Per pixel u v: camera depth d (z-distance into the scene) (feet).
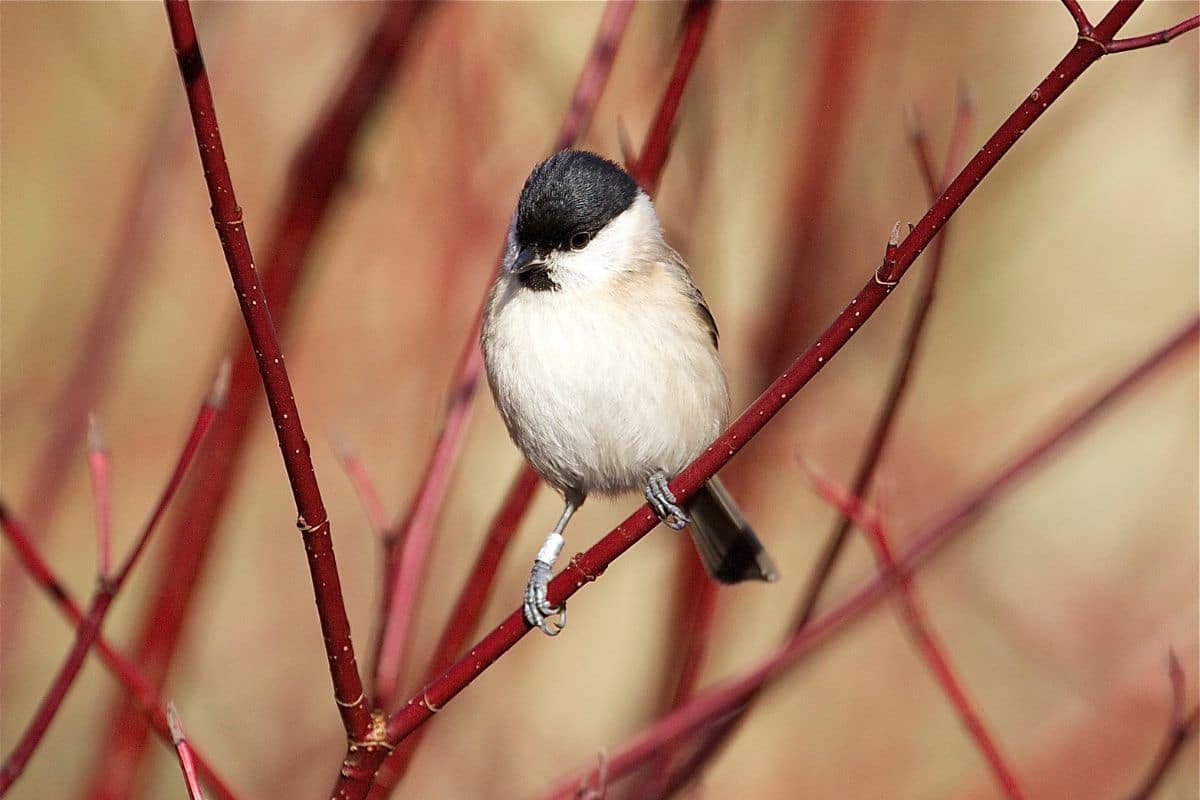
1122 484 35.53
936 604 34.60
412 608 20.71
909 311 34.88
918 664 34.42
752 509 30.19
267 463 35.01
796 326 27.30
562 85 29.99
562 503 34.94
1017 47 33.19
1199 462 35.17
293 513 34.96
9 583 28.60
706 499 24.75
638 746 20.71
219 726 32.94
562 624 23.02
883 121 30.19
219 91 33.96
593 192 23.82
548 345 23.73
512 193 30.45
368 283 31.17
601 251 23.89
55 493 28.86
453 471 23.86
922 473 34.45
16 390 34.24
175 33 13.71
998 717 33.50
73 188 36.17
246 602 34.30
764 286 28.09
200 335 35.81
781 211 27.86
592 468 24.62
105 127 36.63
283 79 34.19
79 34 36.35
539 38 30.71
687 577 24.81
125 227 30.60
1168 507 35.06
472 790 31.37
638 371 23.76
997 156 15.11
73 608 19.27
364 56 24.03
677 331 24.21
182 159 31.24
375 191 30.68
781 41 28.96
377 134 27.96
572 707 33.58
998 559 34.86
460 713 32.14
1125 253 37.37
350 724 16.42
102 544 18.29
